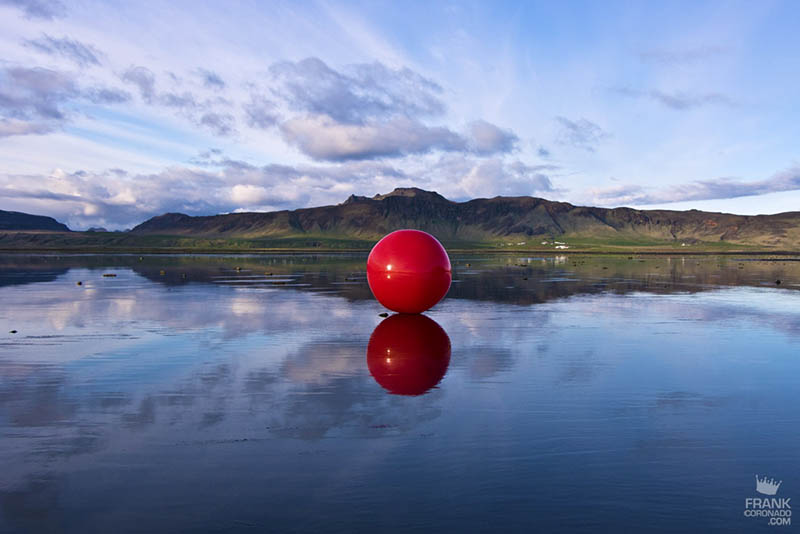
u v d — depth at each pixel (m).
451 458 5.34
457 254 112.25
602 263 61.94
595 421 6.52
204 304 18.80
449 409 6.97
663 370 9.23
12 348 10.97
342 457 5.36
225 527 4.03
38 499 4.50
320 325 14.16
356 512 4.26
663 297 22.06
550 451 5.55
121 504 4.41
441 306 18.73
